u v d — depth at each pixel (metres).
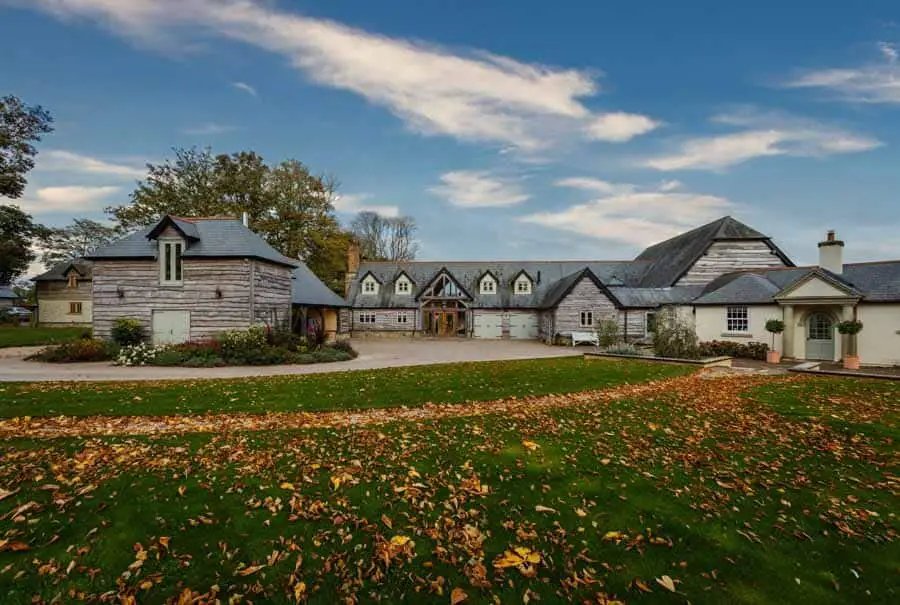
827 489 5.41
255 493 5.22
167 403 9.98
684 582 3.64
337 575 3.71
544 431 7.95
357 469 6.00
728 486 5.50
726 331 23.45
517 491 5.37
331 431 7.88
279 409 9.64
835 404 10.07
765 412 9.36
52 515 4.58
